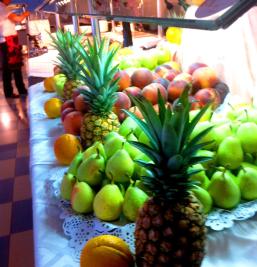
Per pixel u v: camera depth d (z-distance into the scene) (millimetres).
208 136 809
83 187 778
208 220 699
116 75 1249
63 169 1009
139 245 572
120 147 838
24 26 4551
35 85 2066
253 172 743
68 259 670
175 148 547
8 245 1713
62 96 1631
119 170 778
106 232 712
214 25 564
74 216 778
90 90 1072
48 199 877
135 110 1113
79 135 1199
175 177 552
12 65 4238
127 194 729
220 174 726
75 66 1475
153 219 550
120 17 983
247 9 532
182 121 530
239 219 705
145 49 2072
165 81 1329
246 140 809
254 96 1134
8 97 4352
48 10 2404
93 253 585
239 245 667
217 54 1317
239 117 926
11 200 2109
